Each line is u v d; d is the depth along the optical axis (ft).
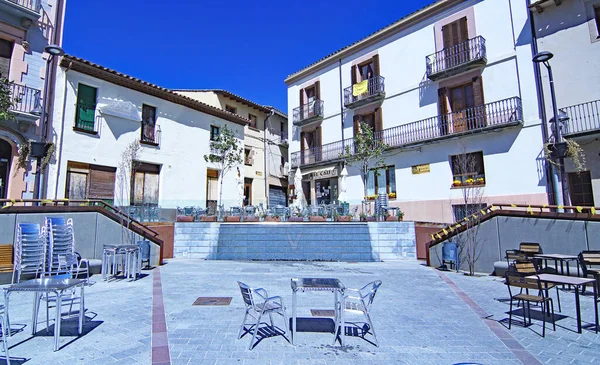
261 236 43.39
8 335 15.17
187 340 15.19
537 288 16.85
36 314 15.79
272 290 25.02
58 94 46.47
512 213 32.14
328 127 76.33
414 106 61.52
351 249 42.96
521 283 17.46
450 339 15.83
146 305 20.63
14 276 25.08
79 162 48.29
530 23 48.78
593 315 19.65
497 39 52.13
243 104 81.82
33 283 15.02
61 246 26.43
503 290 26.11
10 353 13.58
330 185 75.15
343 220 45.29
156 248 36.24
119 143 53.52
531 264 21.12
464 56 54.90
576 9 45.09
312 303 21.65
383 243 43.24
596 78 42.96
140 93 57.26
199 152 66.64
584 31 44.27
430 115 59.26
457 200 53.78
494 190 50.14
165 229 44.01
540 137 46.73
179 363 12.89
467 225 34.83
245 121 77.10
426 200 57.41
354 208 60.34
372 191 65.92
